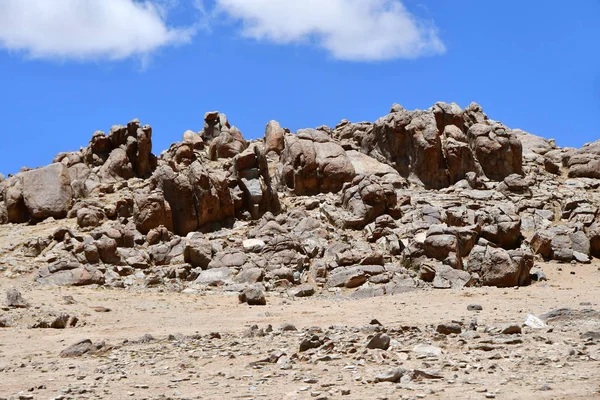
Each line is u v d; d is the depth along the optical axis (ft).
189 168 130.72
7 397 42.75
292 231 123.34
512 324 58.39
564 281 107.45
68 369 52.42
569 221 129.90
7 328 77.77
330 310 84.99
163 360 53.52
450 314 75.82
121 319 82.28
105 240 113.60
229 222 129.70
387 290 100.94
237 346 57.36
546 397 35.68
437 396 36.91
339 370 45.47
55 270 108.06
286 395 39.45
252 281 106.32
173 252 116.26
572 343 50.96
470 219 125.08
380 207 127.54
